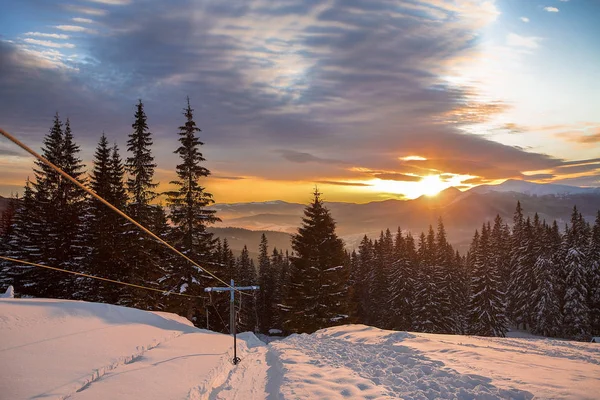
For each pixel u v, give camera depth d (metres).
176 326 16.91
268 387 9.51
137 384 8.05
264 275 71.94
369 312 62.19
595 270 49.91
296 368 10.44
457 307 56.97
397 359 10.72
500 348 11.97
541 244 56.41
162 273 30.50
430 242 69.12
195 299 28.66
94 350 9.71
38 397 6.55
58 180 34.62
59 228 33.88
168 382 8.55
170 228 29.44
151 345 12.02
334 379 9.10
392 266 58.16
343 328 20.19
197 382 8.95
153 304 31.03
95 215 32.06
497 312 44.84
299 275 35.16
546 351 11.44
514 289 59.66
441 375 8.44
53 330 10.37
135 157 29.72
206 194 29.00
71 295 33.69
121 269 30.31
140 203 29.42
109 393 7.31
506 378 7.55
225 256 62.09
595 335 48.91
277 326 68.06
